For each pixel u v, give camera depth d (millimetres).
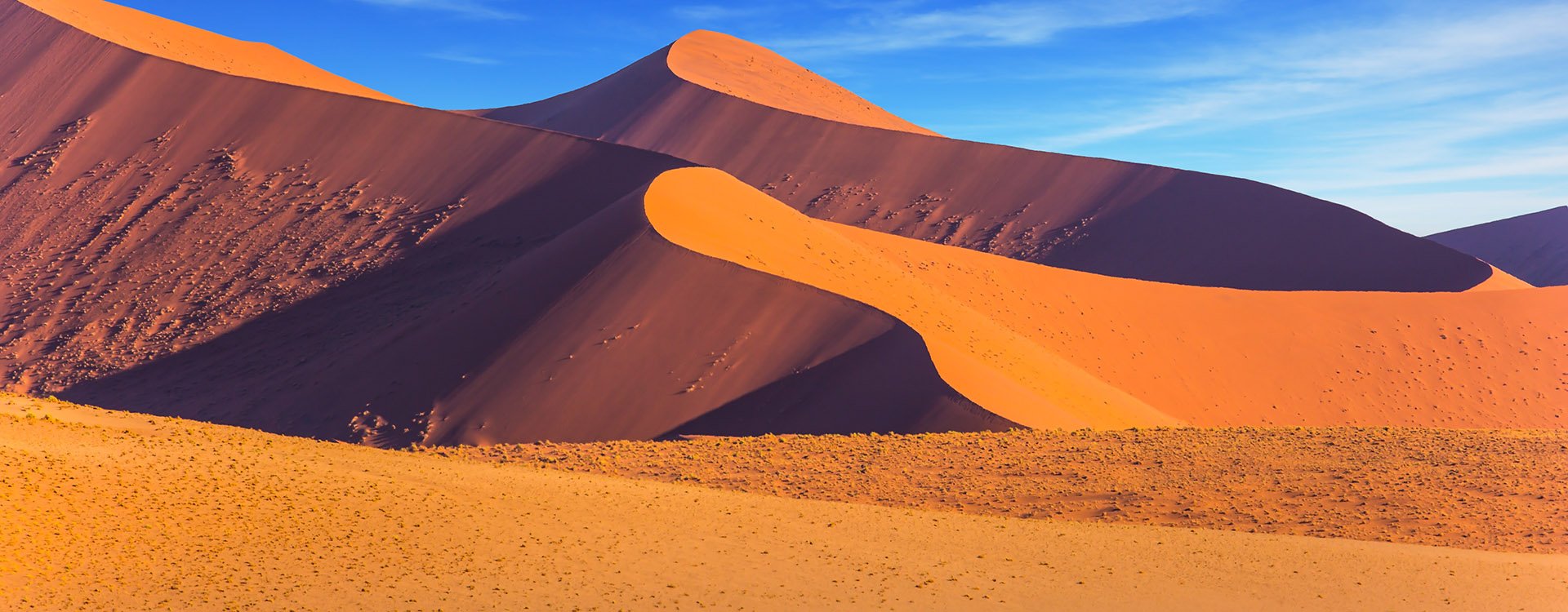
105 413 28719
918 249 75375
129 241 75062
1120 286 74312
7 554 16250
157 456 23016
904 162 143625
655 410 44094
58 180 82875
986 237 133375
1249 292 75188
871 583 19172
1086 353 65688
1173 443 35844
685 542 21562
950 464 33500
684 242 54000
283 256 72062
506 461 34031
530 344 49875
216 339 63250
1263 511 28594
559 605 17016
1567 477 30375
